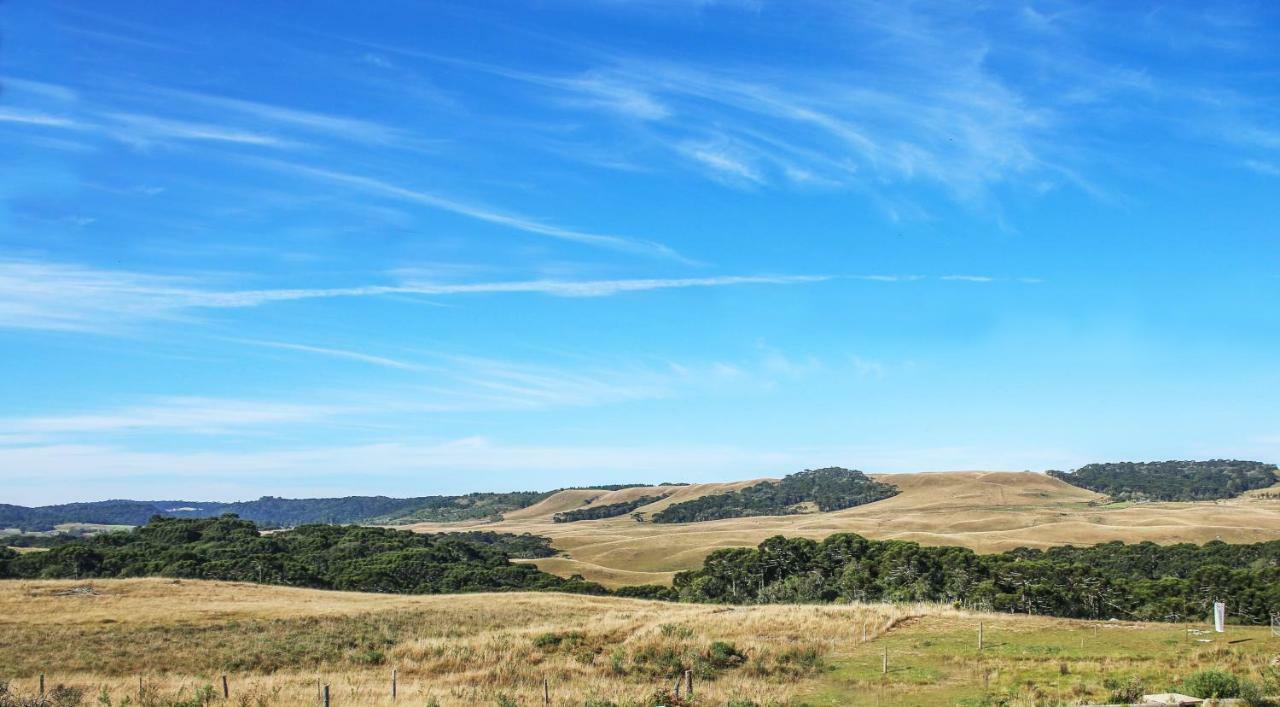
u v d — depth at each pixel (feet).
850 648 135.44
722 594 374.22
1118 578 317.01
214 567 380.99
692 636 141.59
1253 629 146.61
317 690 102.89
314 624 181.47
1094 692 89.10
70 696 100.89
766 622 160.76
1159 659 113.09
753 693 101.71
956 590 298.97
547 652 134.21
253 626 176.96
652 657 126.52
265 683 113.39
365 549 486.79
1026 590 279.49
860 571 339.77
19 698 99.09
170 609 205.16
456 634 171.12
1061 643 132.16
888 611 175.52
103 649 151.02
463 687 105.81
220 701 97.04
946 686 103.45
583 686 107.24
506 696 95.91
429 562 443.73
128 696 103.09
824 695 101.86
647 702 92.89
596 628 153.89
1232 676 83.71
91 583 256.73
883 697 98.99
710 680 113.29
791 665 121.70
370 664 135.44
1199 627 150.10
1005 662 116.16
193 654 147.64
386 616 195.42
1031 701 87.25
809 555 376.48
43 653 146.82
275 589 269.64
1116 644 129.49
